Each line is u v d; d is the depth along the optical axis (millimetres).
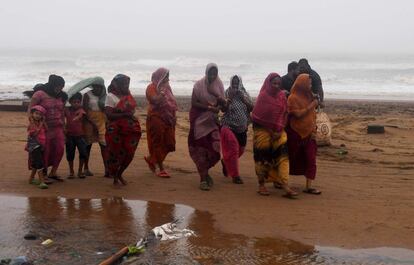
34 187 8828
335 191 8867
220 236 6578
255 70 60781
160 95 9438
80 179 9469
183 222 7121
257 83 45938
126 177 9672
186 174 10031
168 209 7719
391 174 10203
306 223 7090
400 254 6000
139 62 68312
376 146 13281
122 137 8789
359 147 13047
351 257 5902
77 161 10953
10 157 11117
